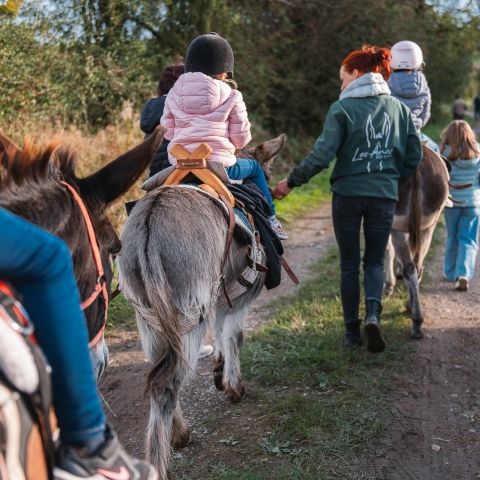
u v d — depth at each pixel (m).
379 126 5.19
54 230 2.15
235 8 17.53
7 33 10.63
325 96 20.25
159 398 3.36
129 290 3.43
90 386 1.80
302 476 3.83
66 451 1.83
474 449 4.22
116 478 1.86
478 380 5.16
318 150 5.15
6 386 1.68
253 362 5.34
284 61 19.41
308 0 19.23
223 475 3.84
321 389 4.93
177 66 5.19
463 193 7.34
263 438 4.27
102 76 12.57
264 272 4.25
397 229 5.86
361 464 4.00
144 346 3.58
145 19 15.18
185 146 3.89
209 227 3.50
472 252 7.41
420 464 4.05
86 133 10.84
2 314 1.68
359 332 5.63
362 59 5.29
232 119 3.95
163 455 3.31
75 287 1.75
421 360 5.47
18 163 2.17
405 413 4.62
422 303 6.93
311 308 6.60
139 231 3.39
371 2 19.62
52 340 1.71
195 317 3.44
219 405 4.76
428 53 23.44
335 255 8.88
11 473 1.67
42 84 10.94
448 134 7.41
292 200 12.74
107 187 2.46
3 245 1.59
